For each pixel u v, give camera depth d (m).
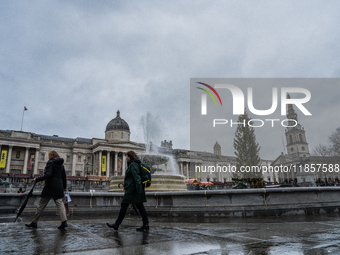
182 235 5.05
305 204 9.07
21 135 77.38
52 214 8.98
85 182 48.28
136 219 8.09
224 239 4.63
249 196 8.88
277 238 4.71
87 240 4.52
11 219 7.88
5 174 56.75
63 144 86.81
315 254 3.54
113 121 96.56
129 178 5.91
